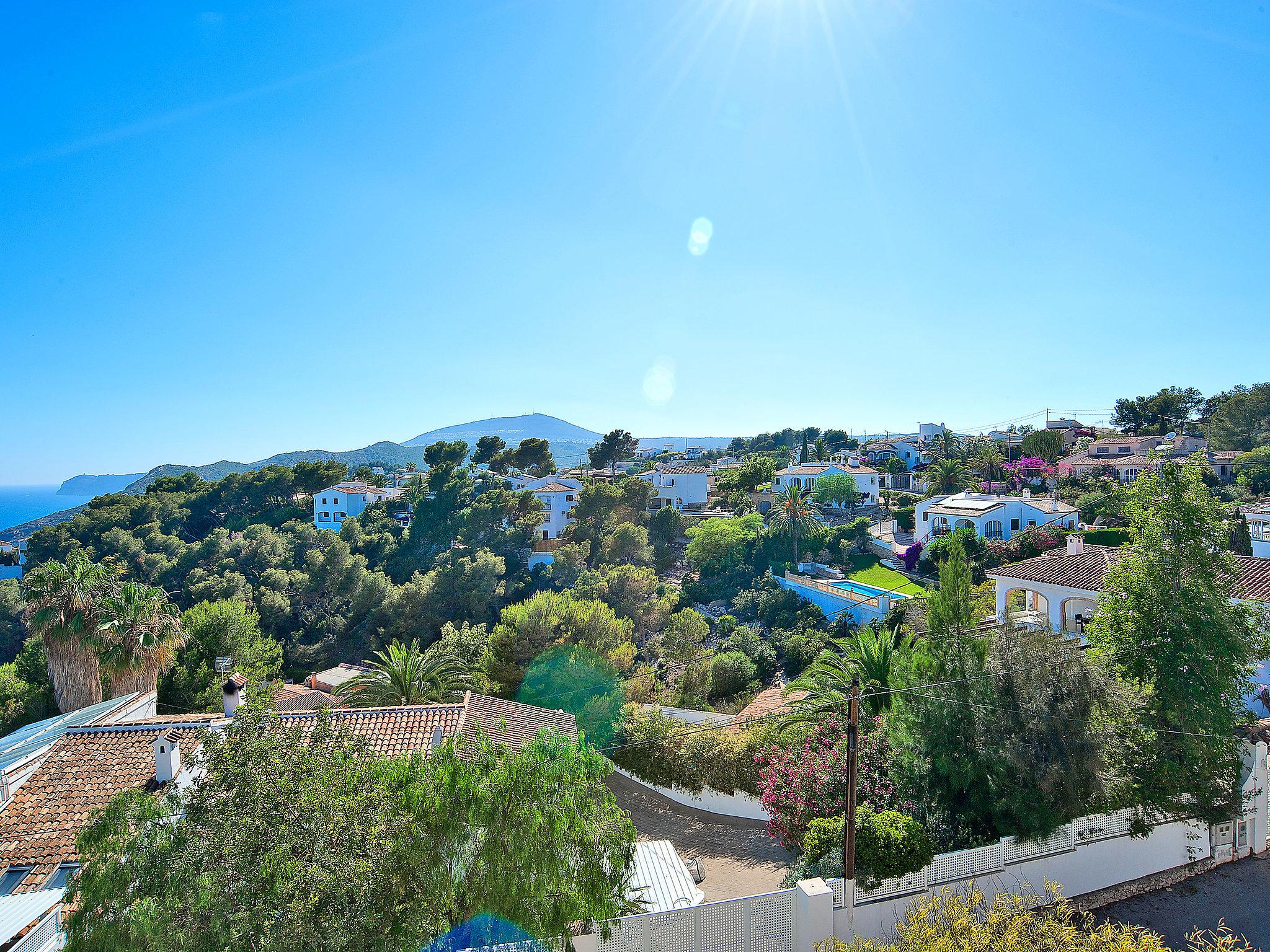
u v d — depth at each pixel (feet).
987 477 240.12
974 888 35.65
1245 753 50.70
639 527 195.52
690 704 98.73
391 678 81.92
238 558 220.23
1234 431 252.42
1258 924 41.78
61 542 245.04
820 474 252.62
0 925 32.58
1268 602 62.95
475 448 381.19
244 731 26.11
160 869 22.99
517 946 29.50
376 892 24.57
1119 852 45.75
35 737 59.26
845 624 129.90
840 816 46.11
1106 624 54.29
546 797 30.66
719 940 36.50
